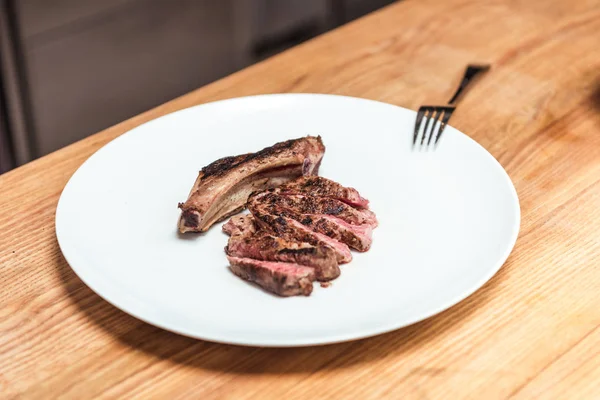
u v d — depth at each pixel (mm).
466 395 571
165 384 582
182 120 786
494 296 636
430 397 570
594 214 707
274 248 634
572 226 696
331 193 692
